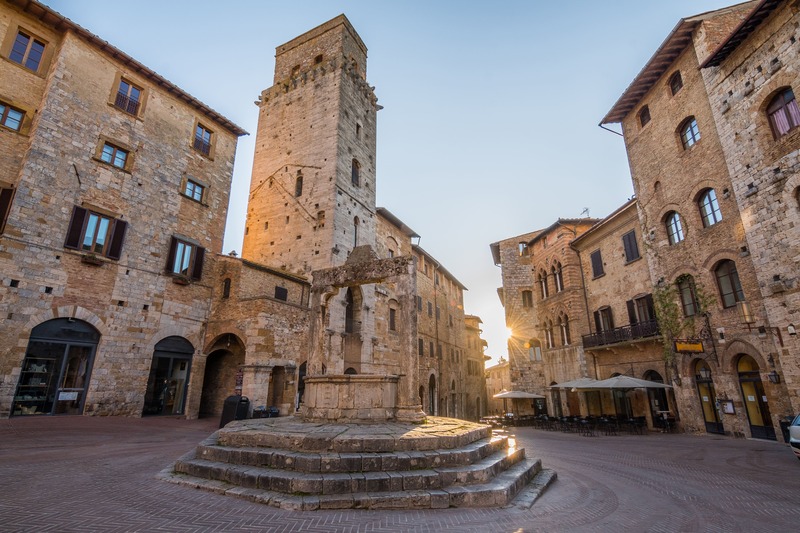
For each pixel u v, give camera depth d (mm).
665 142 22234
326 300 14438
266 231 31125
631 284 24781
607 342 25734
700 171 19734
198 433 16672
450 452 8523
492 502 7355
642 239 23828
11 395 15594
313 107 32656
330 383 12148
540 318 33656
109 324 19094
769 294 15867
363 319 27906
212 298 24000
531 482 9219
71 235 18203
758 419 16859
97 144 19844
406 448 8688
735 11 20359
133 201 20969
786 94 15883
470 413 51000
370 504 6883
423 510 6906
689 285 20438
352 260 14688
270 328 22000
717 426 18859
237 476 7828
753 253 16578
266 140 34188
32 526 5387
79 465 9586
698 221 19797
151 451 11977
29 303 16594
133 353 19812
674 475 10570
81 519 5773
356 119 33719
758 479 9844
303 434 9094
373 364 28188
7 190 16922
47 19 19109
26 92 18344
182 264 22703
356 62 36812
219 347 23922
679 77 21750
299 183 31031
